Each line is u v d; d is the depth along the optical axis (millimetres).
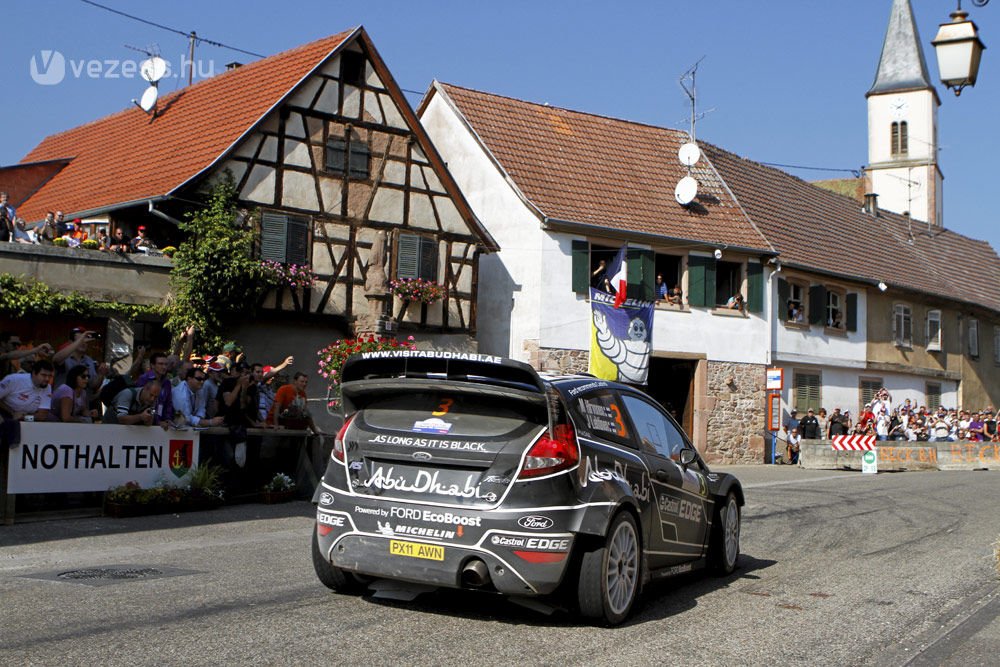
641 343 27891
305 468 14047
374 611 6852
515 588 6430
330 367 17656
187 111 25625
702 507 8656
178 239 21781
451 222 25156
